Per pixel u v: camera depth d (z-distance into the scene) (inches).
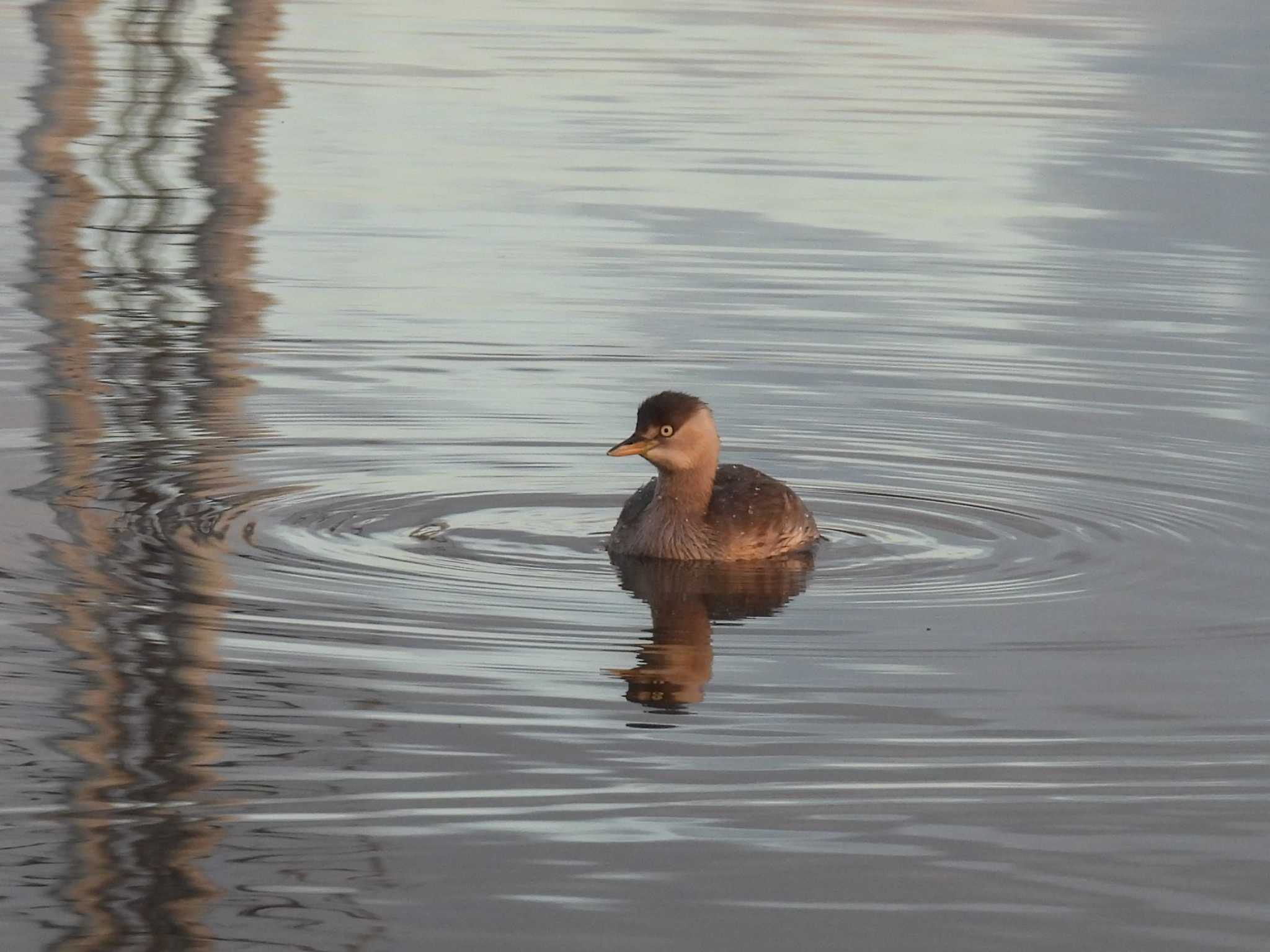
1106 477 644.1
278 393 713.0
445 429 679.7
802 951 343.6
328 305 827.4
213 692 451.8
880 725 443.2
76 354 748.6
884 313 833.5
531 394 723.4
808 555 567.5
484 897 361.1
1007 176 1072.8
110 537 557.3
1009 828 393.7
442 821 391.5
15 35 1333.7
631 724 439.8
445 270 882.8
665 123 1175.6
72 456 631.8
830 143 1133.7
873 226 970.1
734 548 557.0
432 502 607.2
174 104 1182.3
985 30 1508.4
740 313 830.5
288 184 1024.9
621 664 476.4
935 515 606.2
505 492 621.6
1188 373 759.7
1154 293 868.6
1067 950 346.0
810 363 765.3
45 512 577.3
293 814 393.1
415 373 743.1
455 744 427.2
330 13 1504.7
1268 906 362.6
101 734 427.8
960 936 350.3
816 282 876.6
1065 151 1128.8
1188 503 618.5
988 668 478.6
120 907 355.3
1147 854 382.6
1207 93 1290.6
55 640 479.2
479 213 978.1
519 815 394.6
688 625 506.0
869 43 1446.9
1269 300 859.4
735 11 1576.0
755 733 437.1
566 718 442.6
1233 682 470.9
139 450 641.6
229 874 368.8
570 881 368.2
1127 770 421.1
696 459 557.6
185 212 968.9
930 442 679.7
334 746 424.5
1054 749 432.1
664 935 348.2
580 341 788.0
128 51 1320.1
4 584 516.1
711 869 373.7
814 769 418.6
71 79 1224.8
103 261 882.1
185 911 355.3
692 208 992.9
